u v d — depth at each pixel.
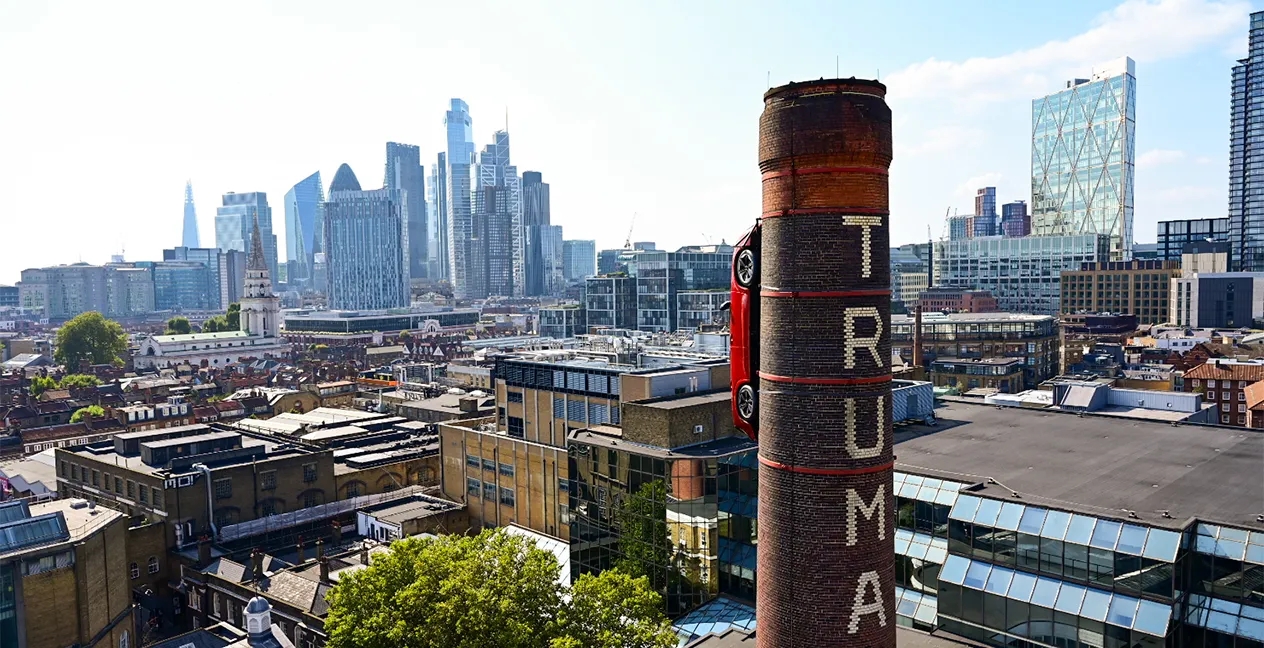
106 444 114.38
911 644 49.12
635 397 84.75
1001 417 81.81
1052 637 48.22
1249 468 59.88
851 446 34.56
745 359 39.03
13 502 68.56
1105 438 70.88
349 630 47.38
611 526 70.81
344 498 108.25
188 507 94.44
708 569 63.78
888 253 35.16
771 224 35.56
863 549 34.94
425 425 135.00
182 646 58.59
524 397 98.12
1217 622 44.88
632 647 47.72
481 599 45.81
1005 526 51.47
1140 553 45.94
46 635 64.94
